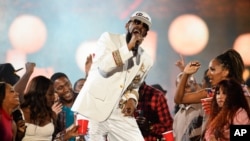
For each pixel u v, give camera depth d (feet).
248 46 77.05
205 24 77.15
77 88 40.52
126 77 30.89
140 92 35.40
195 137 38.58
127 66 30.91
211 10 77.20
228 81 27.78
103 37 30.91
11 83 41.09
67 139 31.30
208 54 77.20
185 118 39.19
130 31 30.25
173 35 76.95
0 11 73.61
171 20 77.00
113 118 31.12
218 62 29.12
